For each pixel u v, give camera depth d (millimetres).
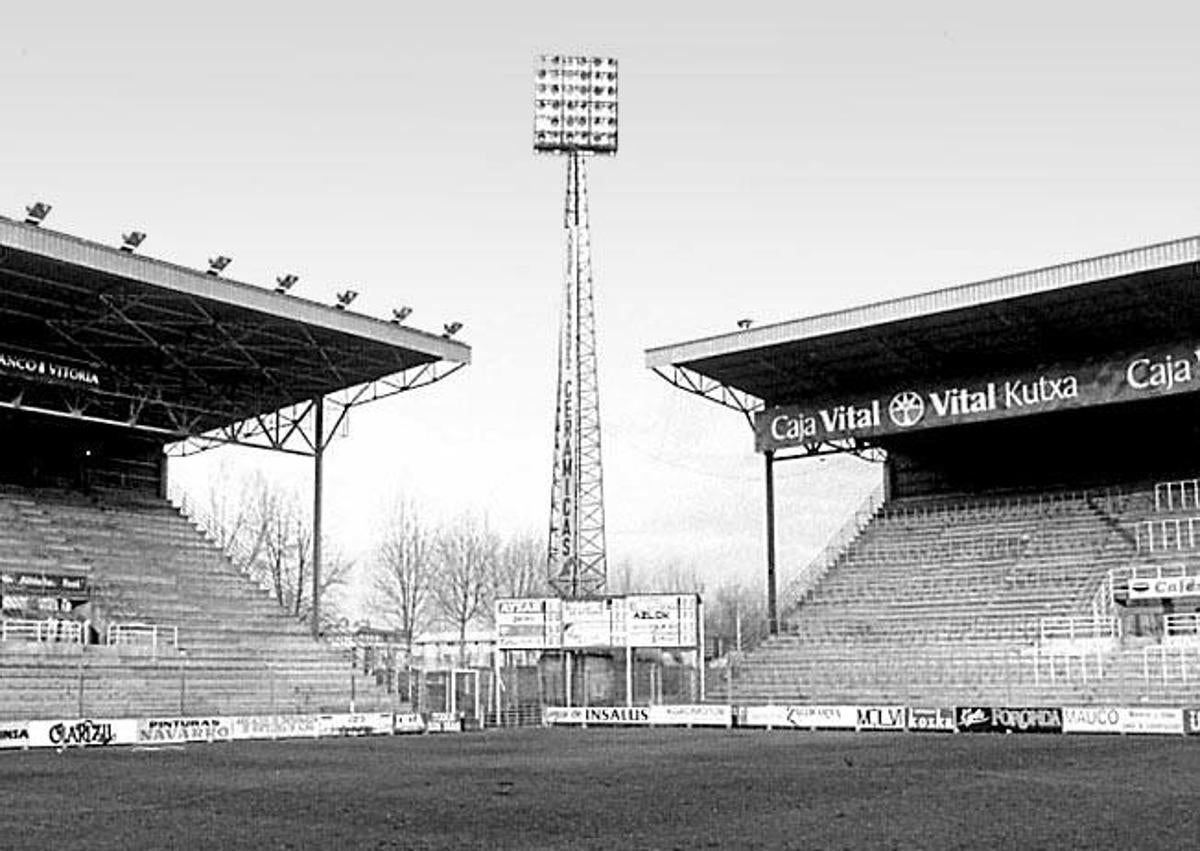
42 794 21688
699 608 54875
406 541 101188
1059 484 57875
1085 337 52000
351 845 14688
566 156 68000
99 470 57938
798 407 58344
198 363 53688
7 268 41719
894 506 62031
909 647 52312
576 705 58781
